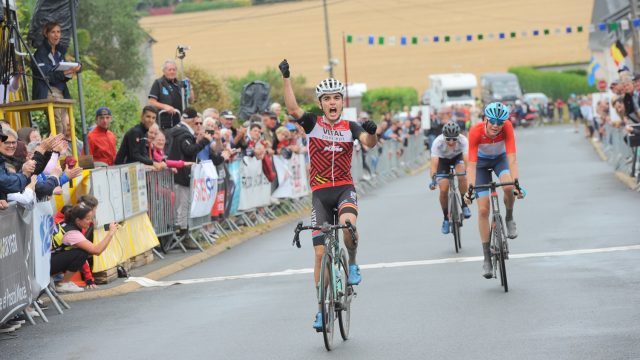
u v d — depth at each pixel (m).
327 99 9.97
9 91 16.42
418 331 9.96
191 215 18.23
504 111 12.30
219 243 19.19
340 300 9.71
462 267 14.30
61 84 16.30
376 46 101.56
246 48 102.25
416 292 12.32
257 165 22.72
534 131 72.06
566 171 33.66
